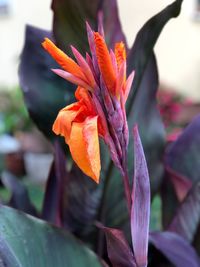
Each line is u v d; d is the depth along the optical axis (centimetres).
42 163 169
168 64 280
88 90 39
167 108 134
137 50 56
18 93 222
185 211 64
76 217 62
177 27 275
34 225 49
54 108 68
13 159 174
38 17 276
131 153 61
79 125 38
